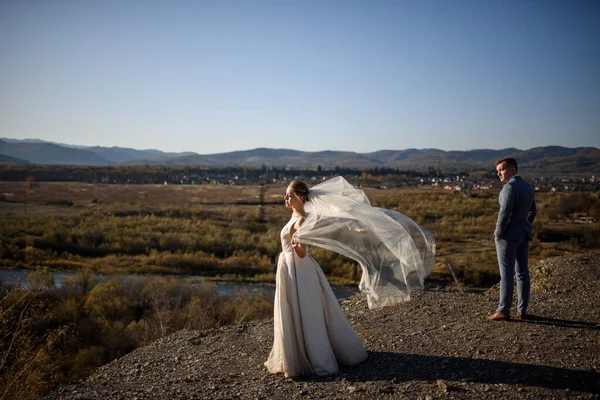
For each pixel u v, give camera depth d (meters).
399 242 4.56
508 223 5.15
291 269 4.49
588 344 4.44
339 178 5.13
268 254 42.78
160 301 20.61
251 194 125.62
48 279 24.17
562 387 3.59
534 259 32.78
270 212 77.81
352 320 6.45
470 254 37.28
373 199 87.19
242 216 72.38
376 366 4.53
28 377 7.58
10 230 47.19
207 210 78.38
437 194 102.38
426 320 6.00
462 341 4.96
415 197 92.56
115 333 17.03
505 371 4.03
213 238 46.38
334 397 3.90
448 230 52.78
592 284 7.20
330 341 4.61
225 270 37.03
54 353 13.83
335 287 30.41
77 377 13.74
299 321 4.47
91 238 45.84
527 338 4.77
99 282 24.38
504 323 5.35
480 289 26.59
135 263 38.47
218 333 6.53
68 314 18.92
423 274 4.57
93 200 94.62
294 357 4.43
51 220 56.97
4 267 35.19
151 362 5.62
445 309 6.42
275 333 4.61
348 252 4.59
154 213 71.06
